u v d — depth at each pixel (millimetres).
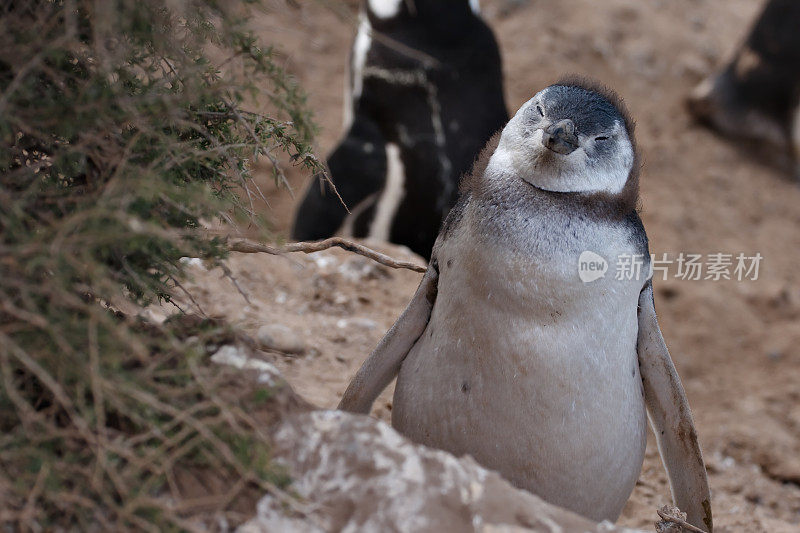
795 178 22609
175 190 4852
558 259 6215
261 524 4699
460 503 4867
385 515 4734
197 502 4590
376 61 13727
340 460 4965
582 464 6641
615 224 6465
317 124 5863
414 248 14383
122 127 5227
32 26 4922
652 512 9617
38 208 5004
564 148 6164
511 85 21750
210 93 5488
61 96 5141
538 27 23641
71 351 4480
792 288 18578
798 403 14852
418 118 13695
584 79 7156
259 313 9836
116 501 4594
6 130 4840
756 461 12750
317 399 8648
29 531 4500
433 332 6766
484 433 6547
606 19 24484
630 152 6699
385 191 13922
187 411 4652
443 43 13680
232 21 5312
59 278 4500
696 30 25781
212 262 5582
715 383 15422
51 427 4551
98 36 4820
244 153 5988
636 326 6746
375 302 10859
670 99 23578
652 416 7328
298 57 21359
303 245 6594
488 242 6285
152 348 5184
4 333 4535
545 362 6273
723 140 23016
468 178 7086
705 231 19969
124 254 5062
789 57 22031
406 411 6883
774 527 10461
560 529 4891
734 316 17156
